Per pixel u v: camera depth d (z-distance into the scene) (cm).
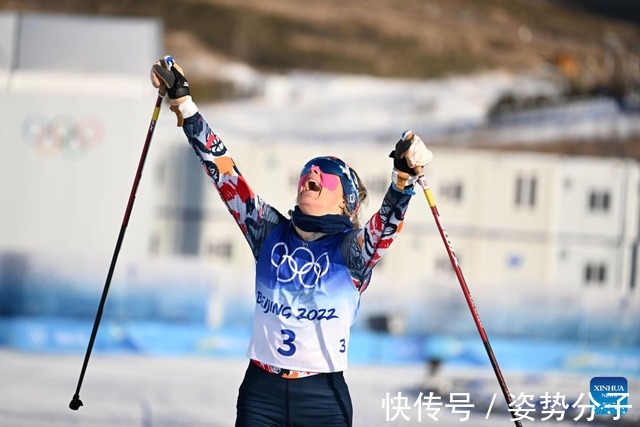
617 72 8338
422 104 8056
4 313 3472
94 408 2164
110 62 4722
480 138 7956
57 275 3491
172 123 5712
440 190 5356
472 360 3559
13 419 1950
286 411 776
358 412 2159
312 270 779
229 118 7881
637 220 5381
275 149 5250
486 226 5356
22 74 4681
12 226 4312
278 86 8056
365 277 789
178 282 3531
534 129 8006
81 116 4369
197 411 2202
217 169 824
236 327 3553
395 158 748
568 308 3575
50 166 4347
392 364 3522
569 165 5422
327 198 789
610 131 7994
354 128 7900
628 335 3550
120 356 3372
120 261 3509
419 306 3638
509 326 3594
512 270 5369
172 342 3491
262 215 823
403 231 5319
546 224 5381
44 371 2830
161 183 5072
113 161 4369
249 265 5112
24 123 4353
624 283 5350
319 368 771
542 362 3547
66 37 4722
